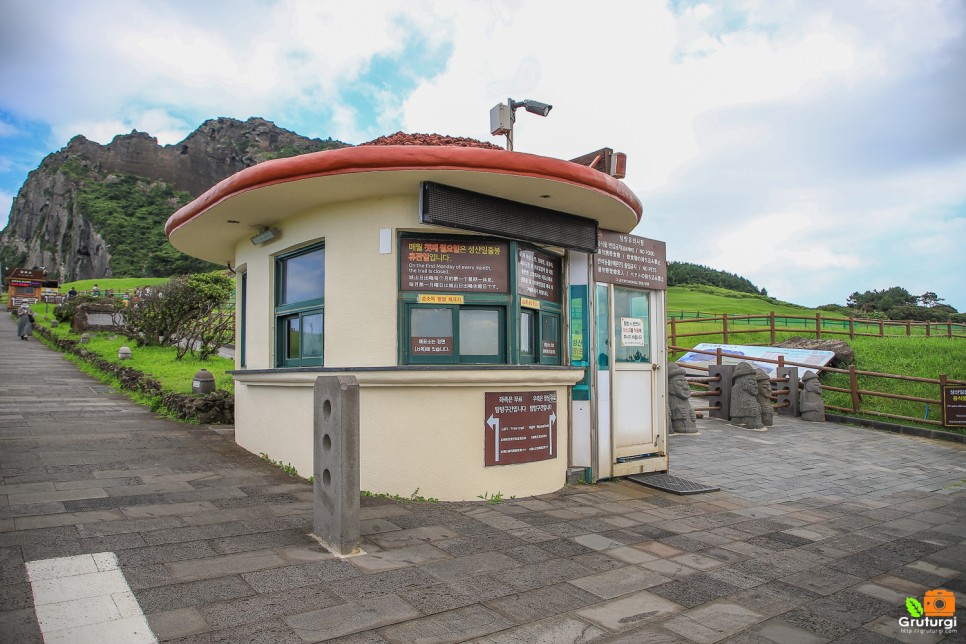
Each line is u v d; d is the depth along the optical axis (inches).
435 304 252.4
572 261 303.9
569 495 270.8
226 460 289.9
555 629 140.2
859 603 165.9
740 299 2427.4
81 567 154.8
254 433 309.6
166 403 423.8
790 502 288.0
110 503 211.5
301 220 277.7
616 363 317.4
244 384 324.2
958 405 506.9
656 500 275.4
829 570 191.6
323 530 185.2
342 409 178.5
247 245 332.8
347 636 129.2
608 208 274.4
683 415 482.6
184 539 179.8
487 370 243.4
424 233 253.0
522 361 274.4
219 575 155.6
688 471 350.0
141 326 812.0
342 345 254.4
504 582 165.0
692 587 171.0
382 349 246.7
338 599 146.4
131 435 339.9
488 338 262.5
